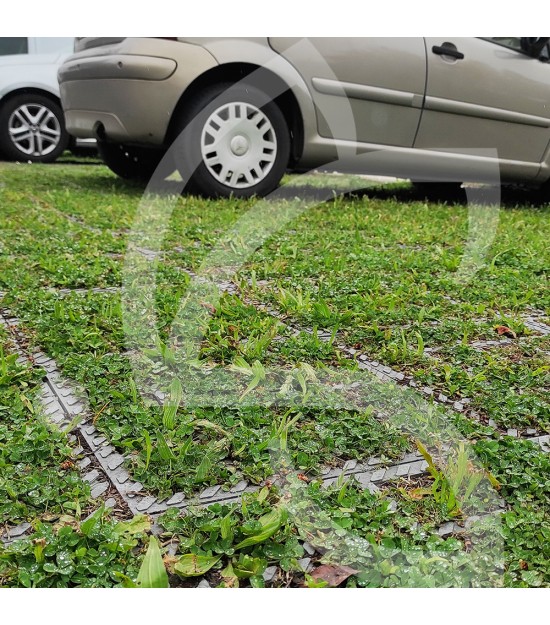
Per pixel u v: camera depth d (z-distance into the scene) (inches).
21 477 79.6
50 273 161.8
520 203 286.8
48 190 279.9
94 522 69.3
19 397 97.3
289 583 66.6
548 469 83.3
